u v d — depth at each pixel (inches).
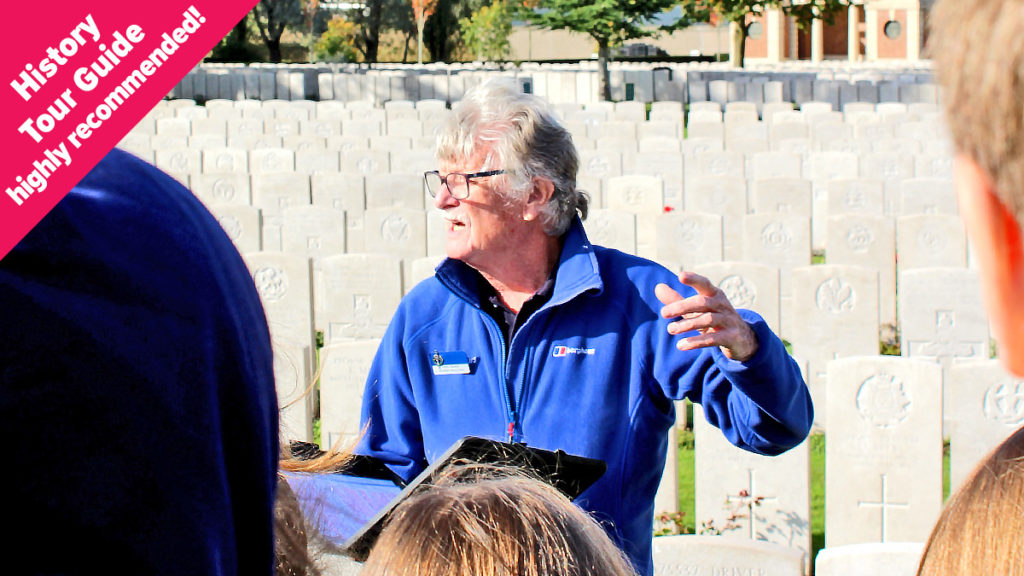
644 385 102.1
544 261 107.3
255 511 35.0
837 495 213.5
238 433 33.6
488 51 1897.1
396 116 873.5
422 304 110.7
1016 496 34.6
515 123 102.3
